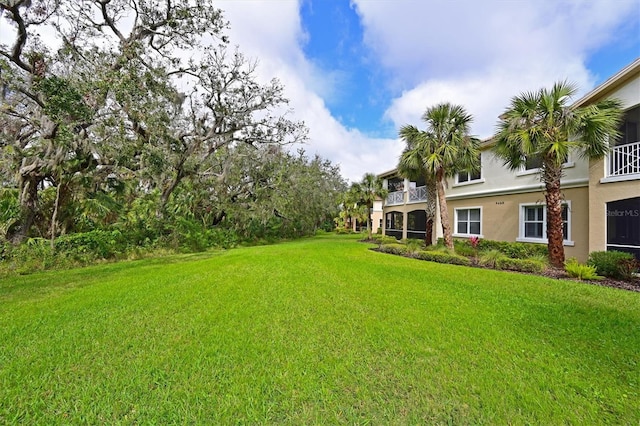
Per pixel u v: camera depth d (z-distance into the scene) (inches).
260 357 128.5
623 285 265.4
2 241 400.5
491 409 95.0
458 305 198.8
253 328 160.6
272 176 927.7
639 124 369.4
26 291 247.3
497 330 156.3
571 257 382.9
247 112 649.0
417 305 199.0
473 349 135.4
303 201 1065.5
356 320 171.3
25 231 441.7
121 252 488.7
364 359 126.6
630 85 321.1
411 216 794.2
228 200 866.8
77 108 365.4
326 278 285.0
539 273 318.7
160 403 97.7
